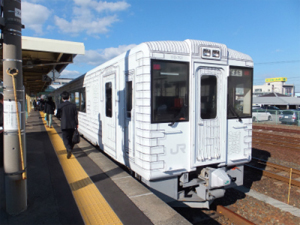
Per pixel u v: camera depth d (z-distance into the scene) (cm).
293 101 3947
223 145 444
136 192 396
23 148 315
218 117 438
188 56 404
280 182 612
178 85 399
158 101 384
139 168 406
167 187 404
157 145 384
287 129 1582
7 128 304
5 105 298
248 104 485
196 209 475
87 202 361
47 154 666
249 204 493
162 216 321
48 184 435
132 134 432
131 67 426
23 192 327
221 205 477
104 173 498
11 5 290
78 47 765
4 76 297
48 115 1252
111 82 546
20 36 301
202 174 435
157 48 380
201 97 420
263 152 945
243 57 470
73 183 440
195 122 412
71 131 610
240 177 490
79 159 613
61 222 303
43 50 718
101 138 646
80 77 918
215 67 429
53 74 1099
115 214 325
